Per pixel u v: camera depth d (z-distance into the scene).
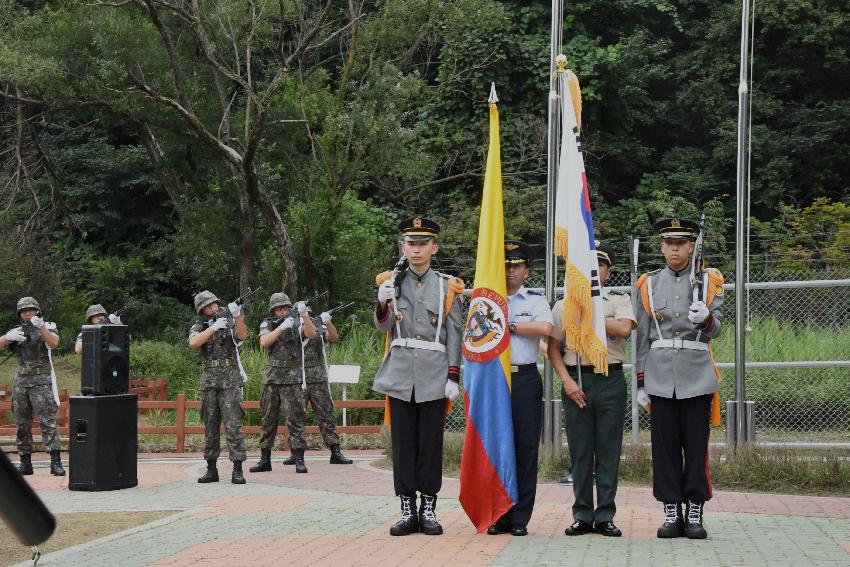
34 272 29.14
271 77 30.25
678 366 8.31
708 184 32.59
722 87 33.22
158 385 22.17
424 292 8.77
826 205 27.16
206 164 29.70
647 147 34.88
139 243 35.19
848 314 17.25
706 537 8.14
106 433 12.30
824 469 11.64
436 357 8.62
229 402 12.80
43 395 14.25
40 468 15.32
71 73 25.23
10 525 1.36
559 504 10.45
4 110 31.94
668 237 8.60
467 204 30.42
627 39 32.62
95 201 34.94
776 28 32.28
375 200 32.81
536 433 8.55
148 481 13.26
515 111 32.03
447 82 29.11
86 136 35.97
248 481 13.10
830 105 32.69
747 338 16.84
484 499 8.39
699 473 8.23
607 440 8.46
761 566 6.73
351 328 24.45
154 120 27.00
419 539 8.22
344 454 16.95
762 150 31.58
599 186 33.00
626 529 8.73
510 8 33.25
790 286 13.66
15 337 14.18
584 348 8.34
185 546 8.03
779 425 16.53
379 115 26.09
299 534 8.59
